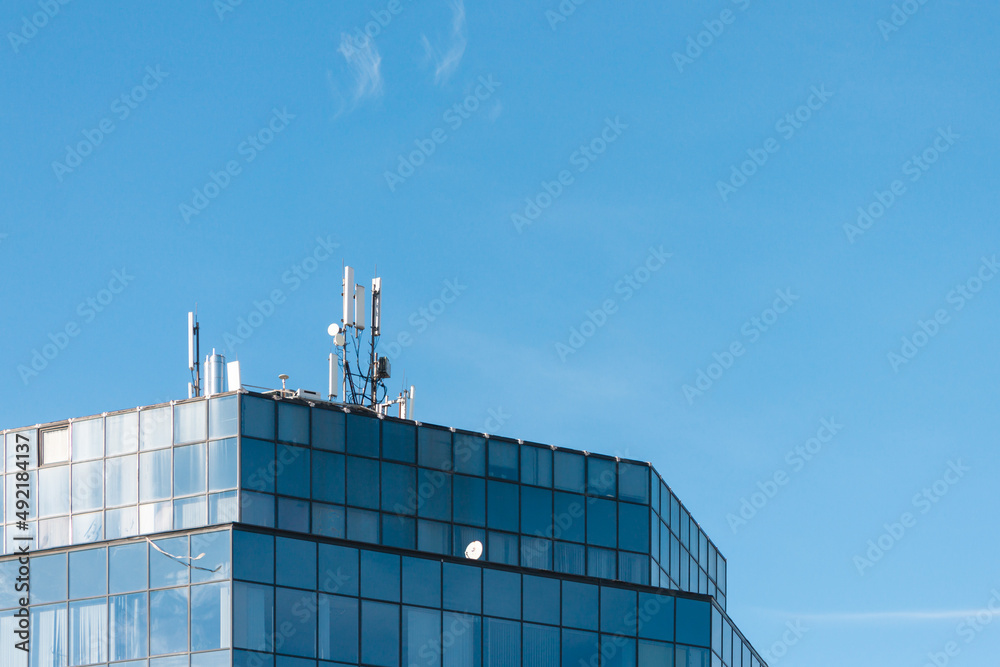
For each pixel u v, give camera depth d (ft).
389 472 266.36
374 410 272.72
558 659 265.95
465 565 263.49
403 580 257.34
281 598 248.11
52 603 253.85
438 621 258.16
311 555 252.21
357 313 289.12
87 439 266.16
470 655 258.98
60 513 263.90
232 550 247.09
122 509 260.42
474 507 271.49
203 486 256.52
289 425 260.83
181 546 250.37
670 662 274.57
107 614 250.78
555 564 275.18
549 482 279.28
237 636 243.60
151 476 260.21
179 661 244.63
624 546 281.54
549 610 268.00
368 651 251.39
